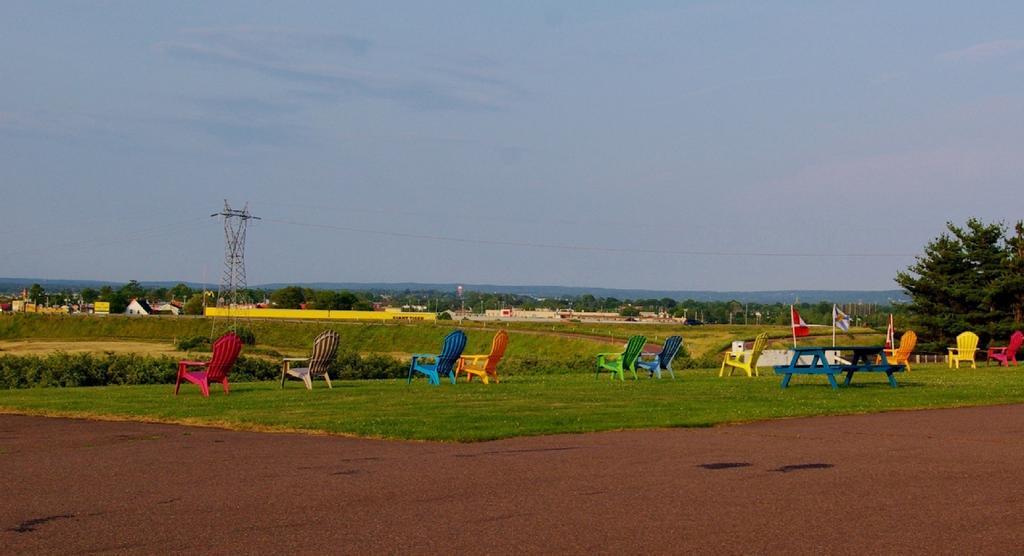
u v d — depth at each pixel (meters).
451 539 6.32
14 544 6.29
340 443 11.29
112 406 15.81
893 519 6.77
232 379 33.12
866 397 16.91
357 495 7.84
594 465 9.27
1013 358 32.75
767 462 9.37
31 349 72.50
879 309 110.31
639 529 6.54
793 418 13.70
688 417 13.57
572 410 14.69
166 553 6.03
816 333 67.00
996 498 7.49
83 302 155.12
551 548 6.06
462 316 140.88
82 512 7.27
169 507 7.42
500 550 6.03
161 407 15.59
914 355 41.94
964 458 9.56
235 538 6.40
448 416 13.84
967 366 31.91
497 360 22.39
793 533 6.39
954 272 47.25
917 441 10.95
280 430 12.63
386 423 12.98
